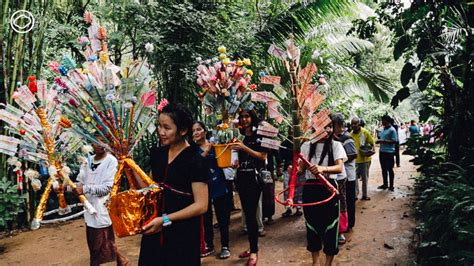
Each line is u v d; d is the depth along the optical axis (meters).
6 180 5.63
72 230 5.97
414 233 4.93
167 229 2.10
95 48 2.54
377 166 12.61
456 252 3.35
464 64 5.06
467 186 4.20
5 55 5.86
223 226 4.44
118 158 2.36
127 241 5.21
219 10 7.54
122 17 7.25
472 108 5.28
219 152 3.90
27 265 4.62
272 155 5.70
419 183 7.92
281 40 8.80
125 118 2.33
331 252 3.43
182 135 2.17
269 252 4.62
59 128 2.94
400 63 18.56
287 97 3.19
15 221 6.05
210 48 7.12
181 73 7.28
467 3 4.83
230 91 3.96
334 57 10.25
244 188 4.03
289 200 3.00
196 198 2.11
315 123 3.03
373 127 18.89
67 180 2.97
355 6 9.18
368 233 5.16
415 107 6.93
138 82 2.34
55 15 7.18
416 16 5.11
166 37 6.97
